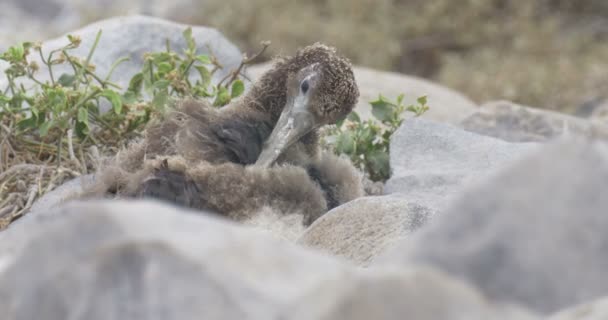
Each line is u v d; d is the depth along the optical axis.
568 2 73.50
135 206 10.27
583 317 9.30
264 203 20.69
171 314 9.52
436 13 70.62
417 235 10.27
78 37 25.44
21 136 25.27
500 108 32.41
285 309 9.29
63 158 25.42
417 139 26.84
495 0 72.12
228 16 66.94
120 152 22.98
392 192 24.75
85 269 9.95
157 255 9.75
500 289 9.61
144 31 30.75
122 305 9.70
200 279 9.58
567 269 9.67
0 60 28.95
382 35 67.62
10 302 10.16
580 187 9.95
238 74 27.47
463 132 27.22
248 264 9.79
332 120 23.17
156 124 23.14
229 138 22.28
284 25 65.94
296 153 22.80
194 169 20.73
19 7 68.31
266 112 23.30
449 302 9.12
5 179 24.38
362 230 17.70
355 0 70.25
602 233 9.73
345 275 9.27
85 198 21.48
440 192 24.22
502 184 10.11
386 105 28.23
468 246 9.85
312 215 21.09
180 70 26.14
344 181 22.66
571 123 31.70
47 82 25.41
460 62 65.88
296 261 9.97
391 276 9.15
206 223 10.19
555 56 66.94
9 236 12.48
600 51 66.56
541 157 10.20
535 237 9.79
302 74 22.95
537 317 9.45
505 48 69.25
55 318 9.93
